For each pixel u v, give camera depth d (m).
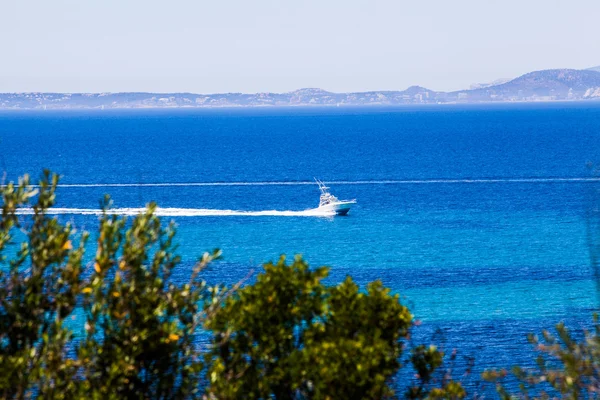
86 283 41.03
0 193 42.56
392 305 46.09
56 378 37.97
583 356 40.56
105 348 40.06
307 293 45.66
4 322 40.16
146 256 42.19
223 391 41.56
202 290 45.75
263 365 45.41
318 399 41.16
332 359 41.47
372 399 40.97
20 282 40.88
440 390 45.72
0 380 36.56
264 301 44.97
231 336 47.38
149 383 41.50
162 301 41.75
